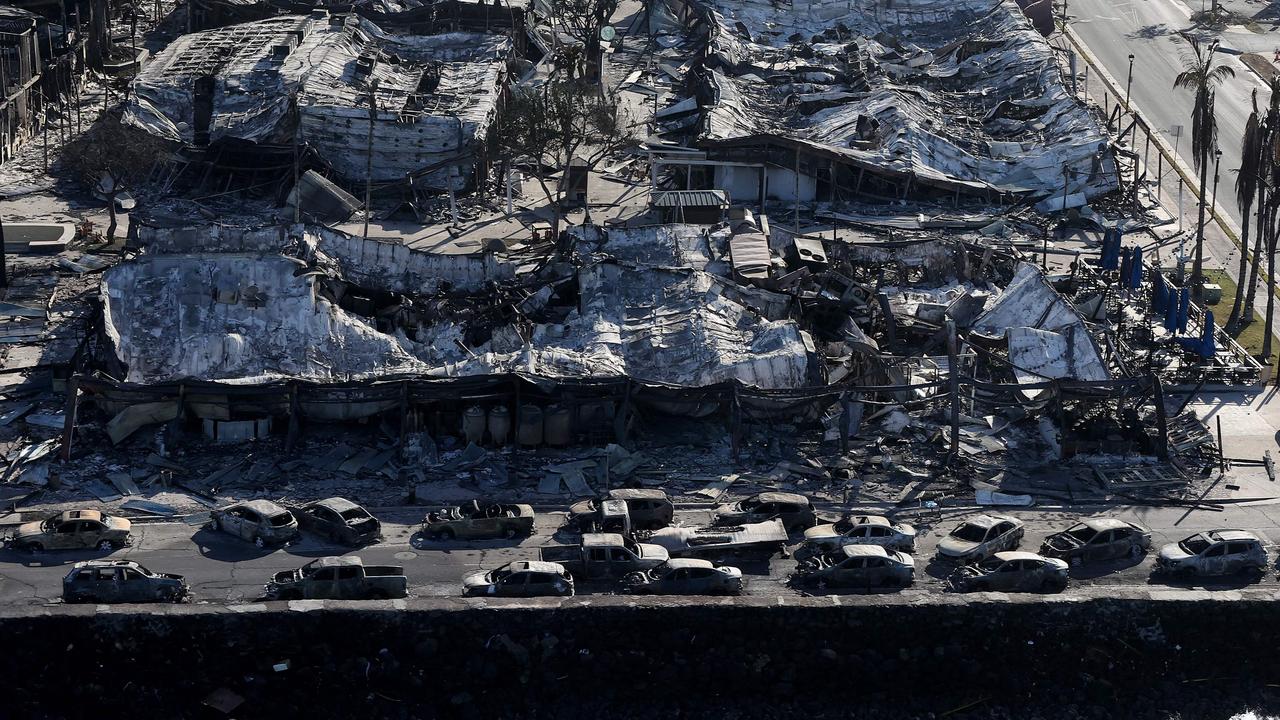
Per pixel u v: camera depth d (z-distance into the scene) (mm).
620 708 144625
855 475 175375
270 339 190875
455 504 166125
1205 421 191250
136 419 176875
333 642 145625
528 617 147125
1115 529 159250
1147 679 150250
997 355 195625
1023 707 147000
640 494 162375
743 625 148875
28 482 167125
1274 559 159625
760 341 192625
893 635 150000
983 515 164125
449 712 143000
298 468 172875
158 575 147000
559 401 178750
